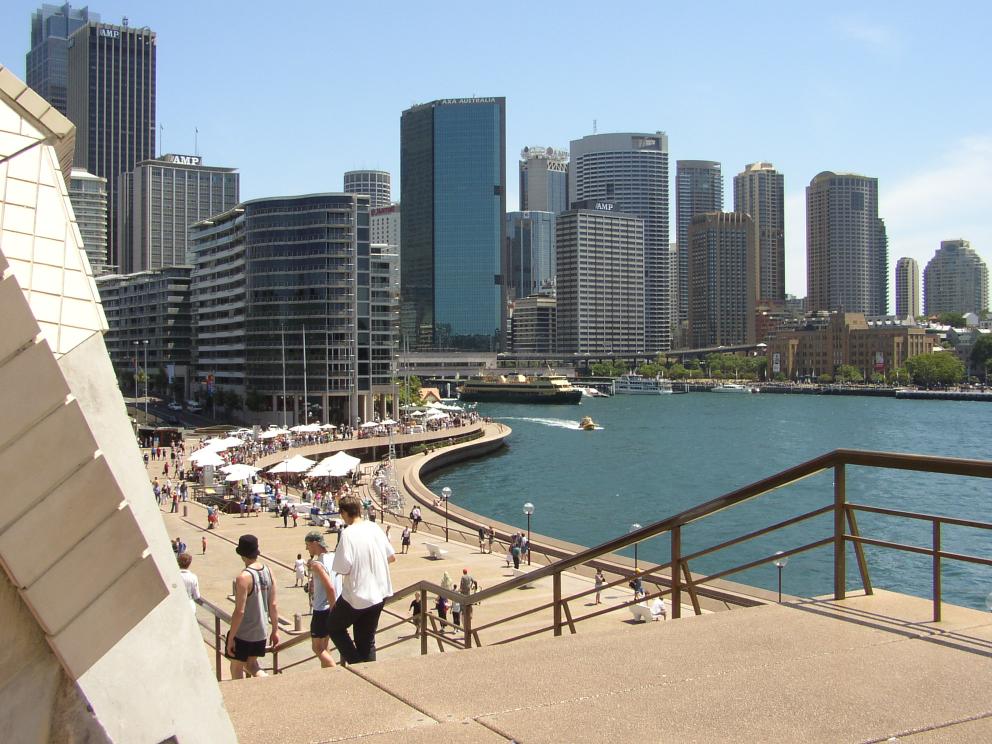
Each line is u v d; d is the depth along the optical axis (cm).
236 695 623
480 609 3584
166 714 382
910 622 753
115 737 366
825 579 5466
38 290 377
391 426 12431
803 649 694
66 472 346
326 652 1065
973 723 552
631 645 720
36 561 343
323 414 16062
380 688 634
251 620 1053
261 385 16438
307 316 16112
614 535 7406
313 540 1119
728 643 714
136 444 396
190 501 7306
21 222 381
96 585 361
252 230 16512
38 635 353
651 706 587
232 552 4953
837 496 824
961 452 13312
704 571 5788
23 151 393
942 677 627
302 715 583
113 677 370
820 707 578
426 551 5212
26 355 336
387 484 7994
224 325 18750
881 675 634
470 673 663
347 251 16088
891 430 17162
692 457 13038
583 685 630
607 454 13575
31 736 348
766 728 548
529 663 683
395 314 17675
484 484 10625
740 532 7312
